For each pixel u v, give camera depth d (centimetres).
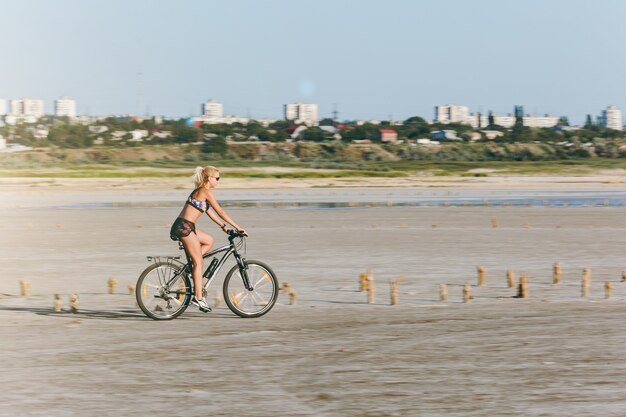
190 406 1150
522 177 15838
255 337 1617
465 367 1361
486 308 1942
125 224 5003
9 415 1110
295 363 1397
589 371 1330
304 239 3875
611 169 19438
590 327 1697
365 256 3148
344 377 1302
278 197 8862
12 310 1955
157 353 1477
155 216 5772
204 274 1877
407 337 1603
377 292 2238
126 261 3047
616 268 2759
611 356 1433
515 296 2130
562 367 1357
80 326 1742
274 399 1184
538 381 1271
